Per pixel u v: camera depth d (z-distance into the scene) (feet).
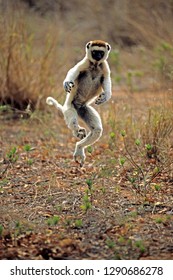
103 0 89.35
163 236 29.37
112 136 39.99
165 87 53.98
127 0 85.15
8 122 54.49
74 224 30.71
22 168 40.78
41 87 57.06
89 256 27.48
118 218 31.32
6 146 46.55
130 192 35.47
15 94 56.44
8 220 31.37
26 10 74.64
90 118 36.78
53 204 33.88
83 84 36.83
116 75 71.41
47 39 60.18
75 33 84.43
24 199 34.73
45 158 43.27
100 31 86.17
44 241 28.76
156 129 41.93
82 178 38.37
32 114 50.62
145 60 73.00
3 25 57.77
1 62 56.85
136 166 38.73
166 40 72.95
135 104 55.93
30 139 49.14
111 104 50.34
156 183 36.86
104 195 34.81
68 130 51.42
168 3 79.46
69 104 37.22
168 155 39.73
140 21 80.79
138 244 27.40
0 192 35.78
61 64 60.70
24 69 57.26
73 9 91.09
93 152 44.16
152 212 32.45
